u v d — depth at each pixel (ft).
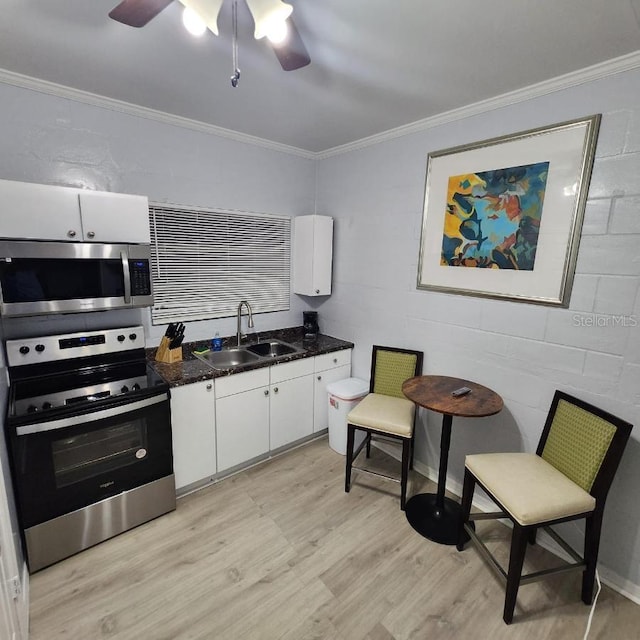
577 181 5.72
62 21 4.56
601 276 5.62
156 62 5.56
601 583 5.85
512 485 5.35
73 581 5.60
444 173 7.55
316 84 6.23
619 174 5.32
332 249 10.50
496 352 7.09
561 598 5.54
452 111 7.20
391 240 8.87
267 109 7.38
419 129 7.93
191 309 9.11
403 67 5.60
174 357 8.19
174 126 8.07
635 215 5.22
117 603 5.29
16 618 4.45
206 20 3.39
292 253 10.75
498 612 5.30
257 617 5.15
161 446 6.77
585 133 5.57
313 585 5.66
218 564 6.00
